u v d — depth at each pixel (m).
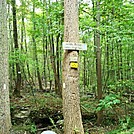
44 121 8.63
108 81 10.18
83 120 8.41
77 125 5.20
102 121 7.77
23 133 6.85
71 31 5.17
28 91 15.16
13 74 13.91
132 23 6.86
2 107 6.29
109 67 11.00
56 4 7.75
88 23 7.07
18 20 15.36
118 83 8.23
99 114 7.80
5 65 6.37
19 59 11.52
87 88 15.89
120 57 10.27
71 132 5.15
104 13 7.41
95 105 9.63
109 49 11.76
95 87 13.20
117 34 6.66
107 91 10.05
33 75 20.28
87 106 9.57
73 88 5.17
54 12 7.34
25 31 16.55
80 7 7.23
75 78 5.19
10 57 11.12
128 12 7.16
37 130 7.59
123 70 10.05
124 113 8.18
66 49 5.12
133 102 9.52
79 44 5.16
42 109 9.52
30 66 18.12
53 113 9.15
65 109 5.23
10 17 13.86
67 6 5.21
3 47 6.32
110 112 8.46
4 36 6.35
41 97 12.47
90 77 16.33
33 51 16.31
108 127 7.42
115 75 10.21
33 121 8.49
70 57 5.14
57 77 13.58
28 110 9.35
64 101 5.25
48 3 9.09
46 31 8.57
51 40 13.46
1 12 6.28
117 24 6.86
